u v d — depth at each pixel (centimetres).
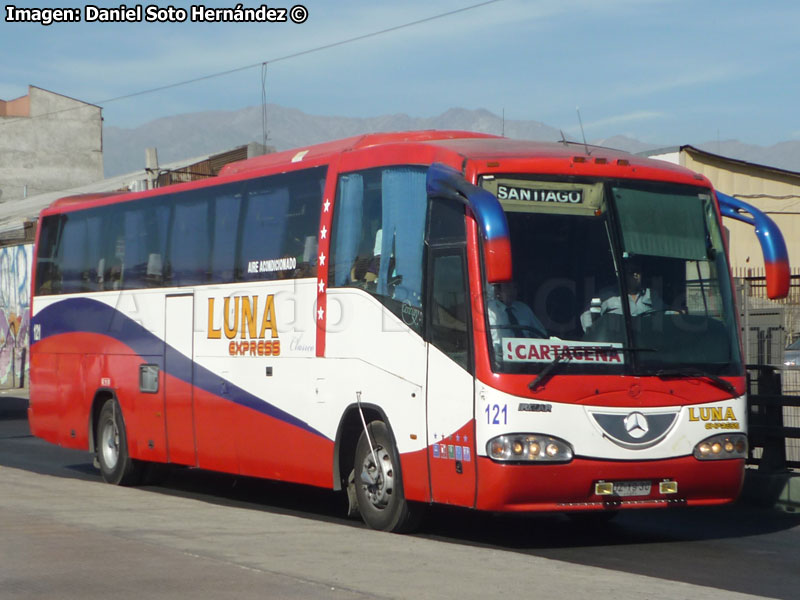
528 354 1005
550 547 1102
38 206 5569
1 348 4666
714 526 1250
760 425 1431
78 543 980
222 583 803
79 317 1770
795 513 1345
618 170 1080
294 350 1286
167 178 4772
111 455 1688
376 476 1161
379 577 830
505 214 1031
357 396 1180
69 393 1791
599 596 766
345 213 1224
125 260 1661
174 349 1523
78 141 7350
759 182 3594
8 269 4612
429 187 1059
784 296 1078
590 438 1008
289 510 1413
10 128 7162
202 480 1795
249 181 1398
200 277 1477
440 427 1058
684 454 1045
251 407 1359
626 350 1033
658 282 1070
